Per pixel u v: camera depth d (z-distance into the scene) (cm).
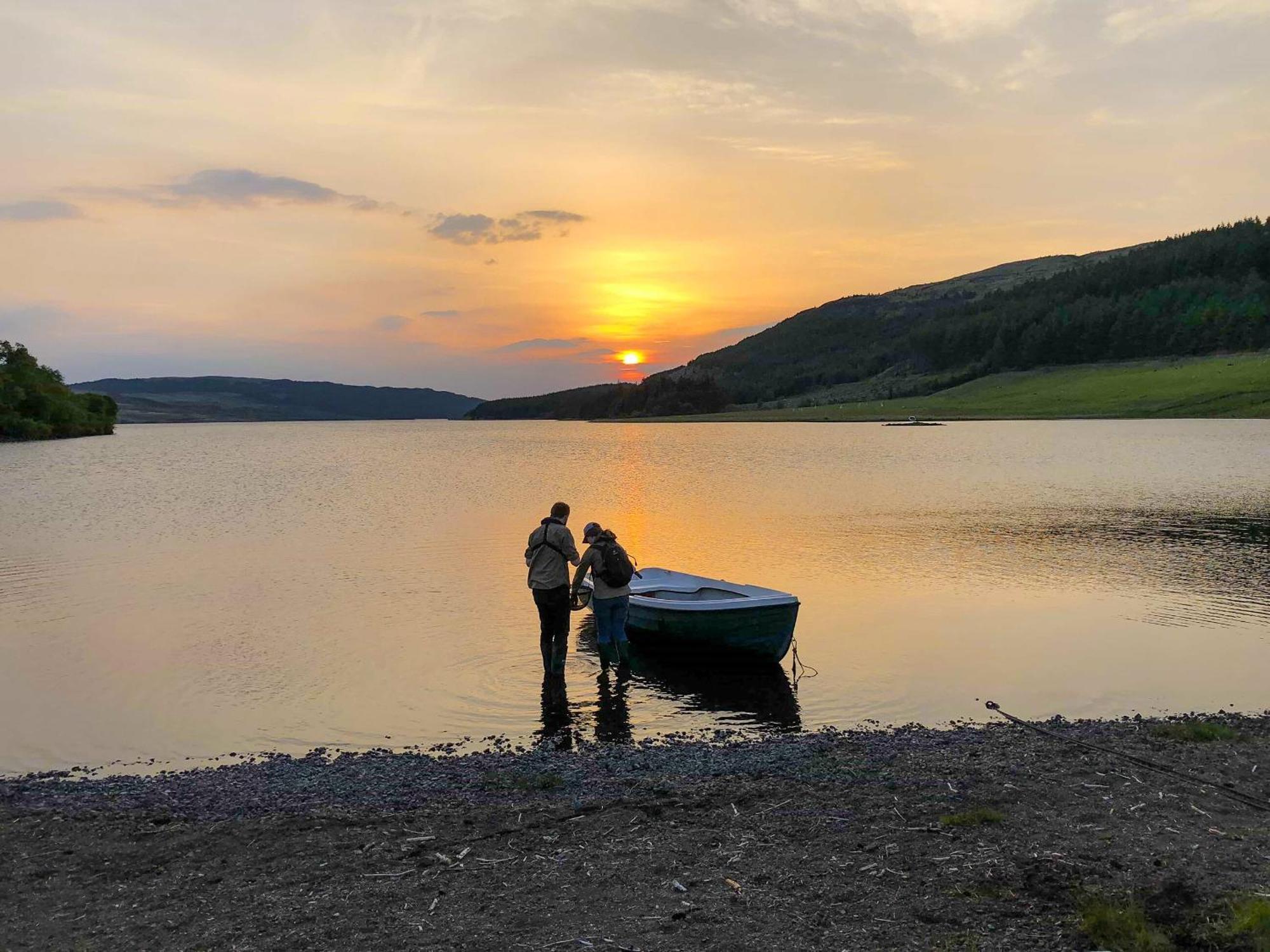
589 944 602
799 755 1055
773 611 1481
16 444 13138
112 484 5619
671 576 1867
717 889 682
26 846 805
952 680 1421
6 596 2089
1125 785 897
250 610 1925
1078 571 2319
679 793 914
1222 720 1177
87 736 1185
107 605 1981
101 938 627
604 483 5359
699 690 1386
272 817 870
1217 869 689
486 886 698
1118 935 586
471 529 3297
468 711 1288
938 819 818
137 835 825
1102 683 1391
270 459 8925
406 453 10175
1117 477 5222
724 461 7538
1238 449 7538
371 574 2350
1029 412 16138
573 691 1379
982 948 584
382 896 684
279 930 632
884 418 17762
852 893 668
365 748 1142
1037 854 726
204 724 1230
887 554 2600
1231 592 2048
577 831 810
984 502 3981
